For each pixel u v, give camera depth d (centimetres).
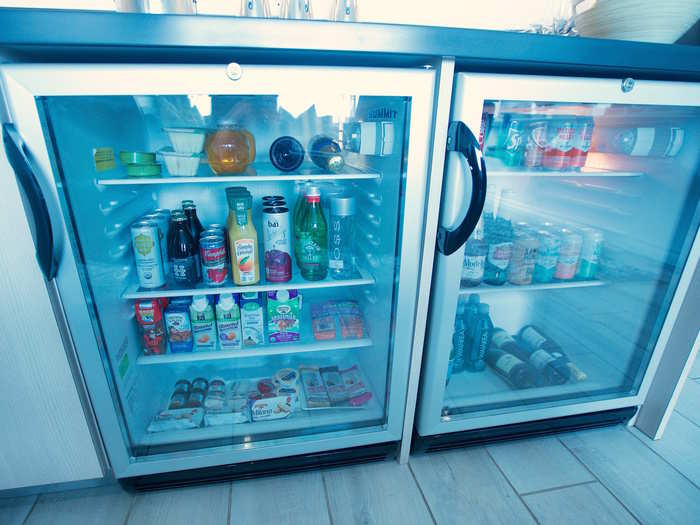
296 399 123
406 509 105
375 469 118
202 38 70
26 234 79
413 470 117
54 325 86
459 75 84
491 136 114
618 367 136
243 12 113
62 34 66
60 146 78
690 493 111
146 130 116
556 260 130
